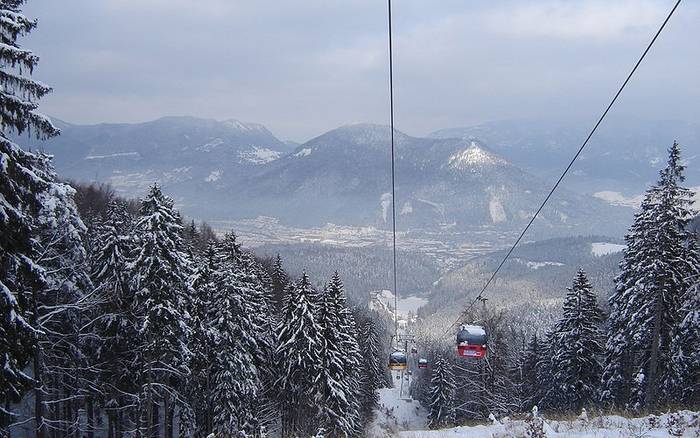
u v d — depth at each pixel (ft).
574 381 126.82
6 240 47.14
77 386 95.09
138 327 88.63
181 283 90.99
